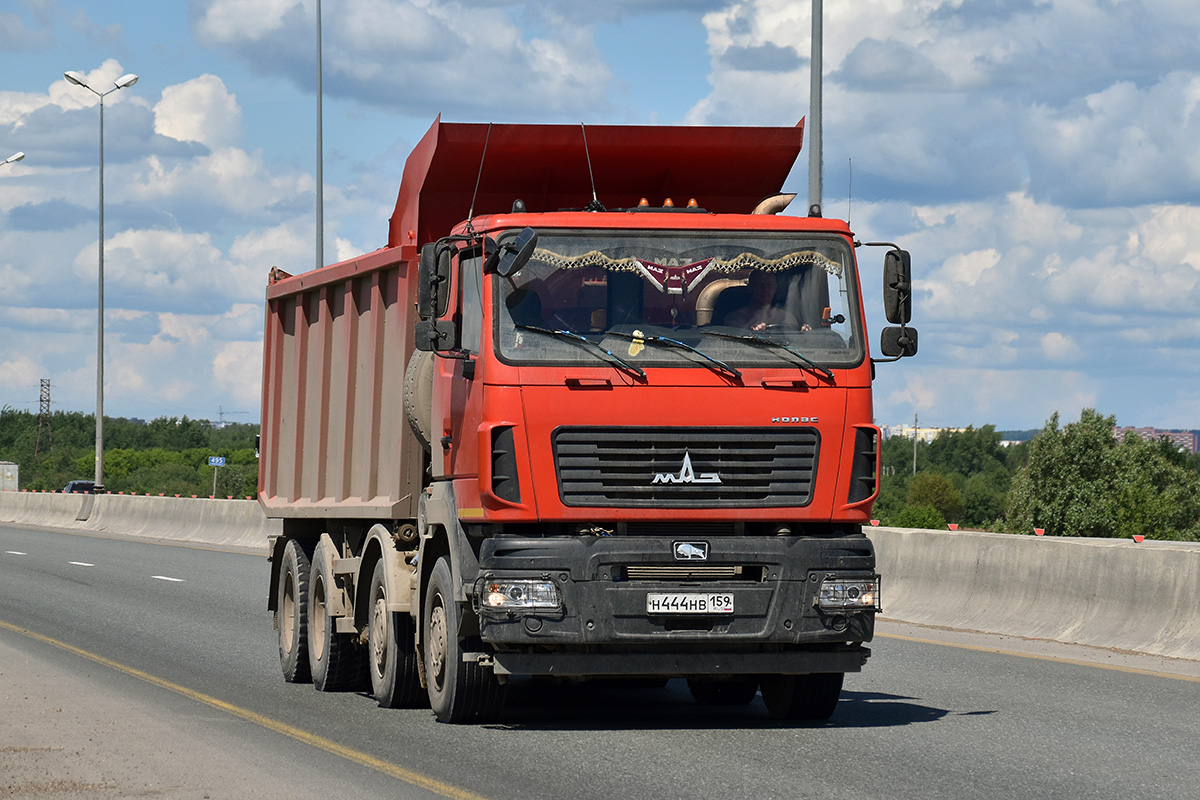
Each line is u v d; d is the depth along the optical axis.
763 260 16.34
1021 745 15.33
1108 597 24.67
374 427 20.31
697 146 19.30
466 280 16.70
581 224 16.08
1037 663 22.50
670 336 15.88
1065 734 16.08
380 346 20.36
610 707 18.78
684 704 19.11
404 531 18.97
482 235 16.14
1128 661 22.62
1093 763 14.27
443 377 17.30
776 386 15.89
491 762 14.35
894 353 16.59
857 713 17.81
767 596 15.54
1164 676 20.98
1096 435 151.62
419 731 16.47
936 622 27.70
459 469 16.42
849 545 15.83
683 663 15.62
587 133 18.98
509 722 17.28
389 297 20.11
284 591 23.25
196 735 16.06
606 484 15.57
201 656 24.42
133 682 20.72
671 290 16.05
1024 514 152.88
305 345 23.78
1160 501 147.00
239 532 64.06
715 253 16.25
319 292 23.09
